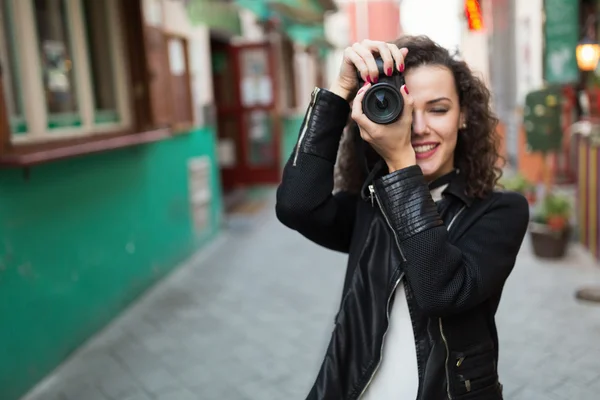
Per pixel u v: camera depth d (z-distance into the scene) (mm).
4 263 3211
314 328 4305
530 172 9766
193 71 6848
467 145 1393
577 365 3504
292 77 12172
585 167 5934
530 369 3480
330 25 18766
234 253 6672
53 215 3736
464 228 1329
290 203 1389
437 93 1315
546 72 6617
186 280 5684
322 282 5418
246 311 4738
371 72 1240
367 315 1351
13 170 3316
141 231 5184
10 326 3250
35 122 3598
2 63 3289
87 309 4164
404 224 1215
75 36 4172
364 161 1442
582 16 7344
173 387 3482
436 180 1401
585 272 5254
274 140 10219
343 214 1534
